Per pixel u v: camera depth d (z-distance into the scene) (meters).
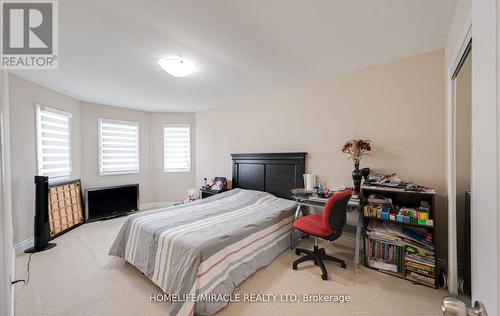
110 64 2.38
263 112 3.60
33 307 1.64
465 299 1.69
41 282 1.97
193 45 2.01
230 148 4.17
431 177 2.18
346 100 2.71
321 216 2.46
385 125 2.44
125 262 2.35
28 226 2.75
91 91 3.34
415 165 2.27
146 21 1.65
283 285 1.91
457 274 1.79
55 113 3.27
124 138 4.47
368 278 2.01
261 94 3.59
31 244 2.77
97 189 3.93
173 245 1.76
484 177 0.49
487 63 0.47
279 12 1.56
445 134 2.04
